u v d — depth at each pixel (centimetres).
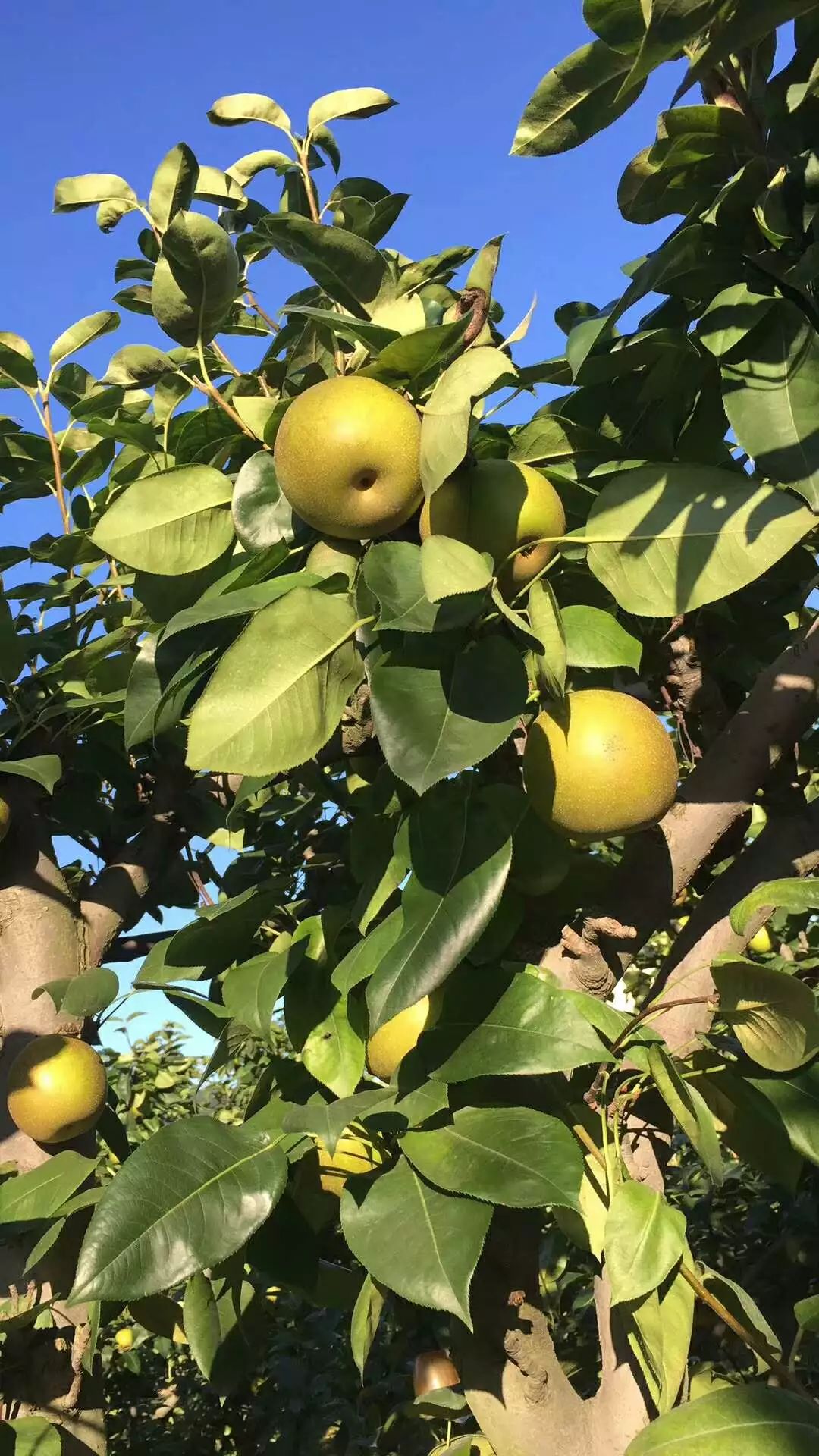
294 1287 160
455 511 139
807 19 157
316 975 159
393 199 226
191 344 167
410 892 132
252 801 265
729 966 138
